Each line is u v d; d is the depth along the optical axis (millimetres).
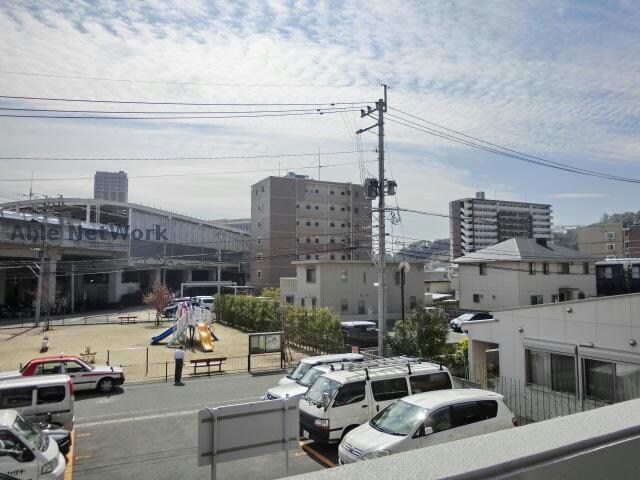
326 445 12469
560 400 13242
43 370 17969
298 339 30641
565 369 13312
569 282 45500
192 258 83688
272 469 10930
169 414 15758
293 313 31344
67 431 11812
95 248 62375
